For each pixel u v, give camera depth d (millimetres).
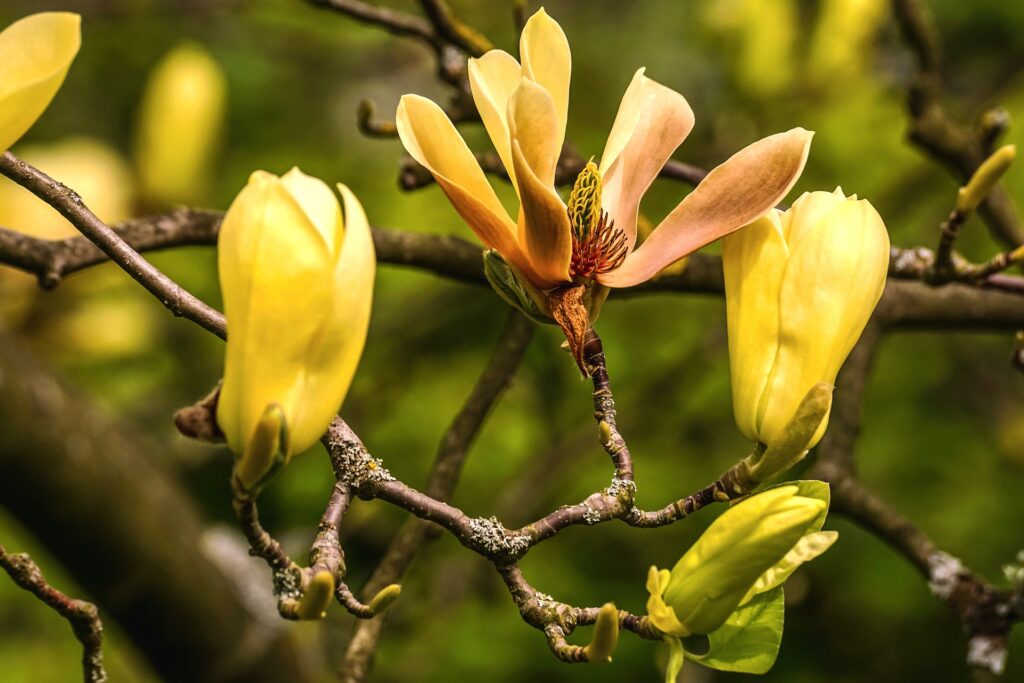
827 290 1332
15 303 2094
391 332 2359
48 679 2162
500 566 1339
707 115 2363
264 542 1298
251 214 1271
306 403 1279
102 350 2156
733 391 1347
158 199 2027
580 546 2357
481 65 1355
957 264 1502
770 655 1337
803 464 2311
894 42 2361
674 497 2324
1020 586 1566
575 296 1348
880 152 2244
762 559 1315
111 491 1695
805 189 2270
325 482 2332
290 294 1271
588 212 1351
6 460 1656
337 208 1281
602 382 1364
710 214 1345
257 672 1866
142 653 1841
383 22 1626
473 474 2344
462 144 1337
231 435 1282
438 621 2256
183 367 2312
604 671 2246
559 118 1349
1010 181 2318
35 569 1342
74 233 1928
